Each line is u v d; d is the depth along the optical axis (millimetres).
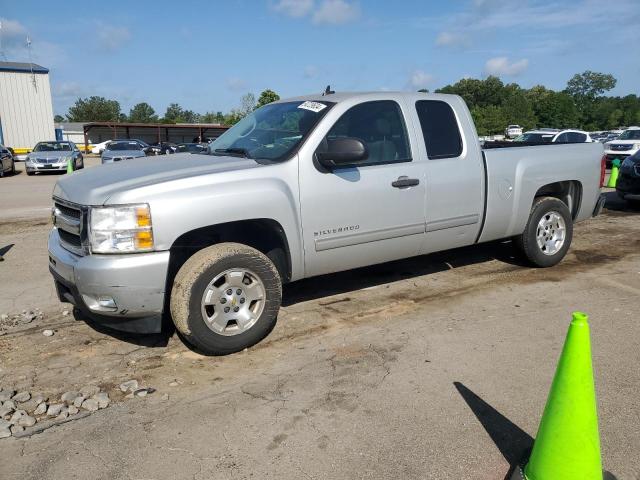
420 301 5359
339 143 4348
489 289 5695
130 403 3551
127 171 4367
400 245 5094
